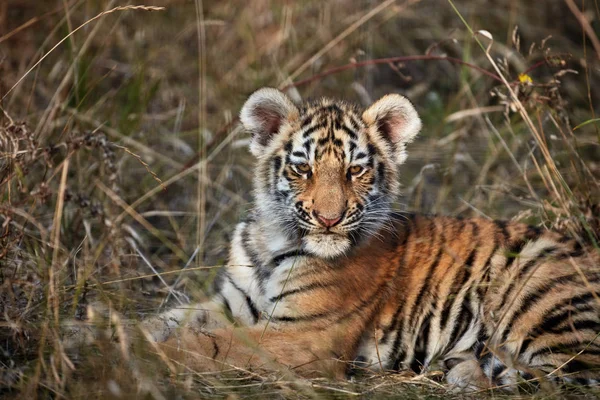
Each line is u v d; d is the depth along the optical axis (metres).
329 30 16.77
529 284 9.64
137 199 12.78
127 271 10.48
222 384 8.30
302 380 8.52
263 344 9.24
